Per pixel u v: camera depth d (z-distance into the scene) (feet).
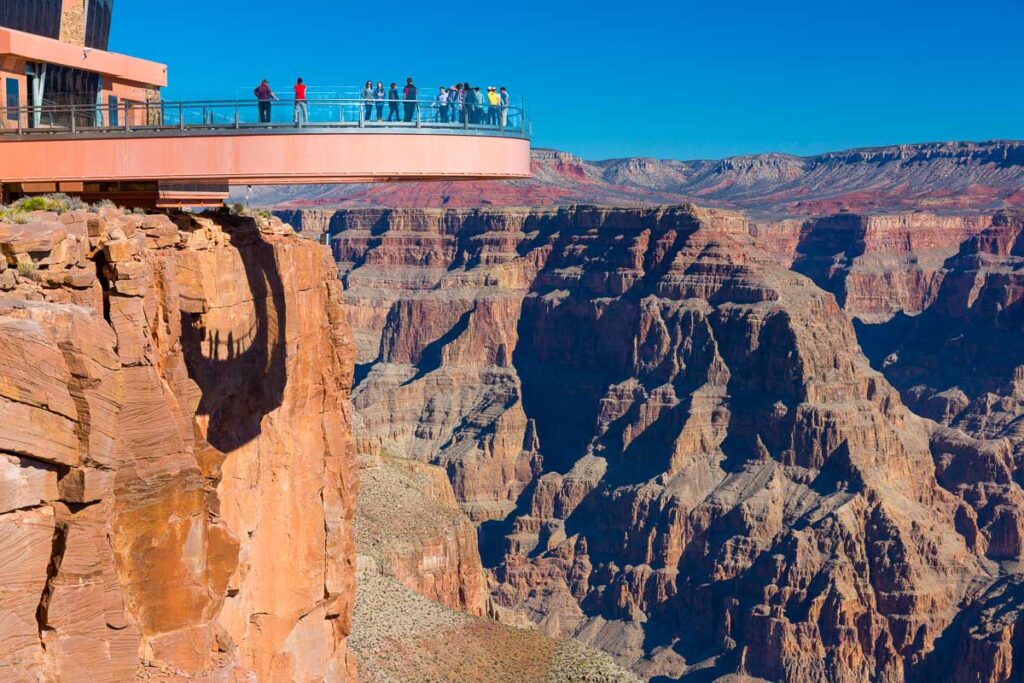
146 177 134.62
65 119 140.56
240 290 137.18
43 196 131.85
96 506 85.10
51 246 96.53
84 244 101.65
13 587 80.64
